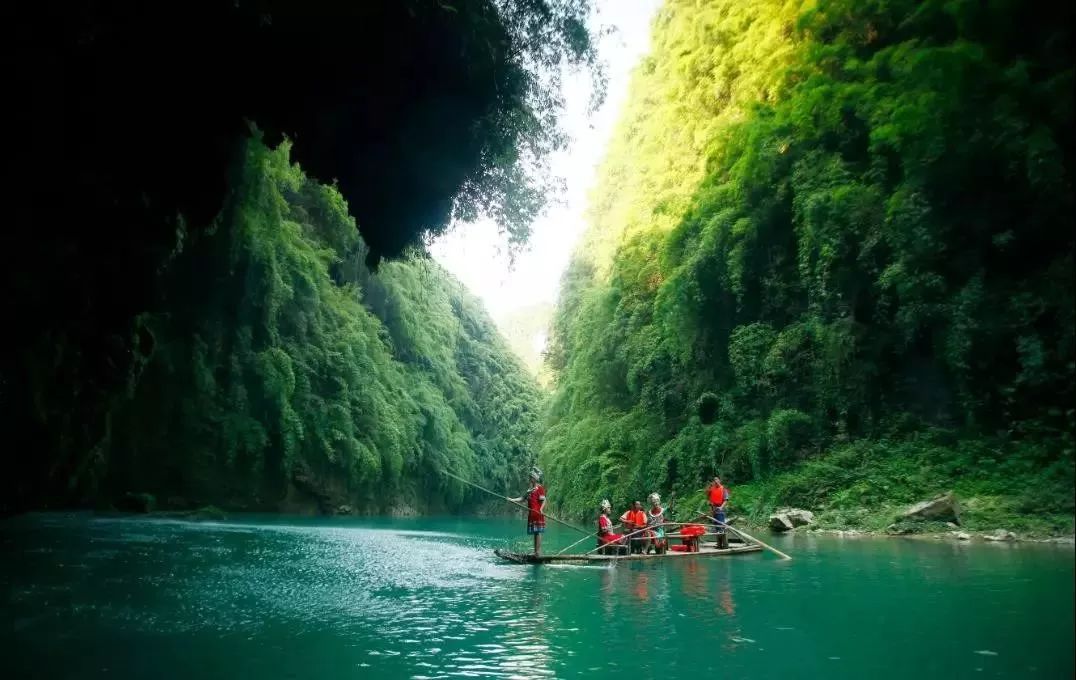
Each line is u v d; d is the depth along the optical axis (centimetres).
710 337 2219
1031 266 1434
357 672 524
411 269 5062
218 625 705
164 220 1352
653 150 3372
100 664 550
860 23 1877
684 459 2156
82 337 1568
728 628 657
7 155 968
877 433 1672
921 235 1483
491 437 5784
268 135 1278
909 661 520
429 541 1917
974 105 1401
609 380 2923
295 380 3350
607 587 945
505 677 508
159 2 911
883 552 1166
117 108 1023
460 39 1091
